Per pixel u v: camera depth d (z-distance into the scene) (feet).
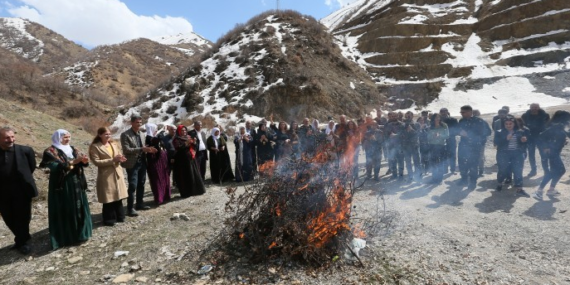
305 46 102.83
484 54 108.27
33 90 79.97
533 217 17.17
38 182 25.85
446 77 101.35
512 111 66.03
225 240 14.99
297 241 12.88
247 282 11.78
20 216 15.38
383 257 13.43
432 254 13.62
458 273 12.08
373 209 19.48
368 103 87.92
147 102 84.99
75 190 15.96
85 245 15.75
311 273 12.14
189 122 72.54
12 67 87.56
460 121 24.31
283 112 76.18
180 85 87.40
